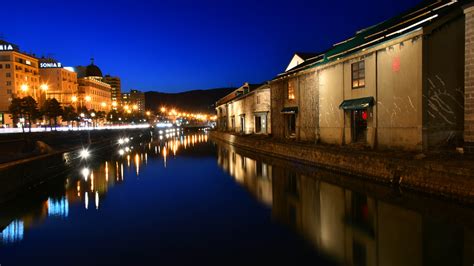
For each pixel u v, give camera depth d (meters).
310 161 25.64
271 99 40.09
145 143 67.94
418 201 14.59
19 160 21.39
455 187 13.14
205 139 78.12
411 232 11.45
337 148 23.59
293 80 34.09
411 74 18.64
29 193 20.14
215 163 33.31
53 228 13.42
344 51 26.17
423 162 14.78
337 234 11.91
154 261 10.05
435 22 17.67
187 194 19.31
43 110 72.25
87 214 15.38
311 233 12.11
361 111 25.09
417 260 9.45
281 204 16.28
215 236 12.09
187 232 12.60
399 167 16.20
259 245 11.12
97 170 29.86
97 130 66.50
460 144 18.00
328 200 16.22
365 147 22.05
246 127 54.12
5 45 95.94
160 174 27.12
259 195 18.44
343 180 19.97
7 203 17.56
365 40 25.20
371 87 22.12
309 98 30.70
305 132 31.53
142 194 19.53
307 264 9.55
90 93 131.75
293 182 21.08
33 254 10.85
